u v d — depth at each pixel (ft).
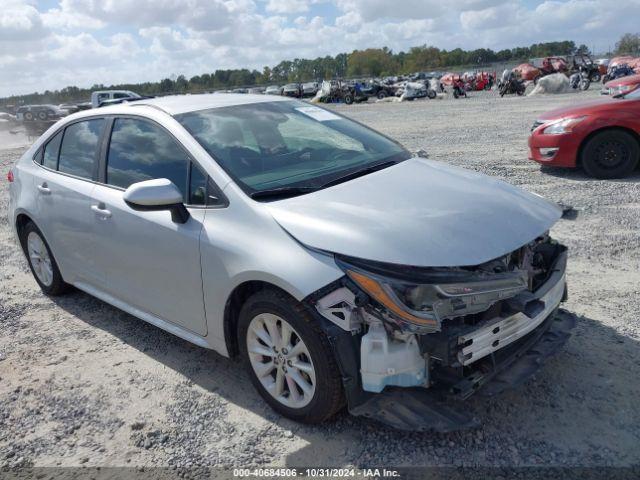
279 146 12.66
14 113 126.41
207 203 11.24
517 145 38.47
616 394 10.58
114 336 14.58
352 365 9.23
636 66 119.65
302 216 10.03
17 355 13.87
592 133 26.86
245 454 9.81
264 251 9.98
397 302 8.79
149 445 10.25
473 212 10.27
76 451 10.26
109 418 11.13
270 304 9.98
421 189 11.16
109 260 13.58
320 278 9.25
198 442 10.23
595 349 12.12
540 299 10.13
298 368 10.03
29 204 16.21
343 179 11.70
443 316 8.87
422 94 131.54
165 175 12.10
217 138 12.13
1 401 11.96
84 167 14.56
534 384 11.05
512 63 250.37
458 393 9.13
